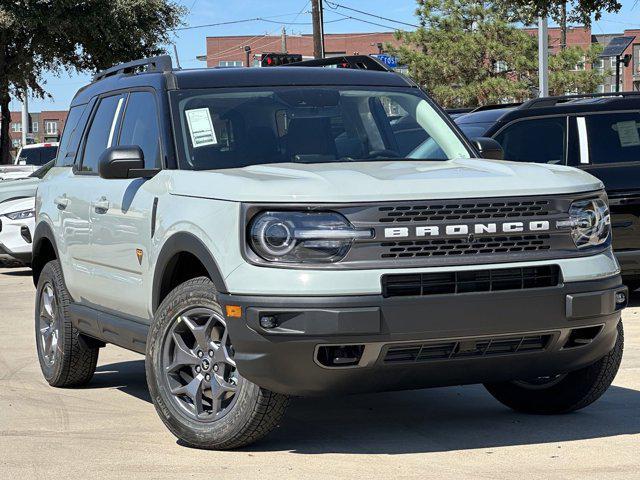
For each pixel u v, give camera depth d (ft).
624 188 34.65
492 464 16.90
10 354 30.01
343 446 18.25
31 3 111.75
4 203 52.65
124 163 19.93
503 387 20.80
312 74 21.95
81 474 17.02
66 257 24.03
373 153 20.72
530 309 16.88
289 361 16.37
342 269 16.28
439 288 16.56
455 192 16.87
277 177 17.43
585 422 19.76
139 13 118.32
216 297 17.48
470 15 144.05
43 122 393.91
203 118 20.27
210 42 312.50
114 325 21.40
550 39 158.71
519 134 36.19
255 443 18.49
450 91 140.67
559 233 17.40
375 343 16.21
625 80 250.16
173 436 19.40
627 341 29.14
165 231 18.62
